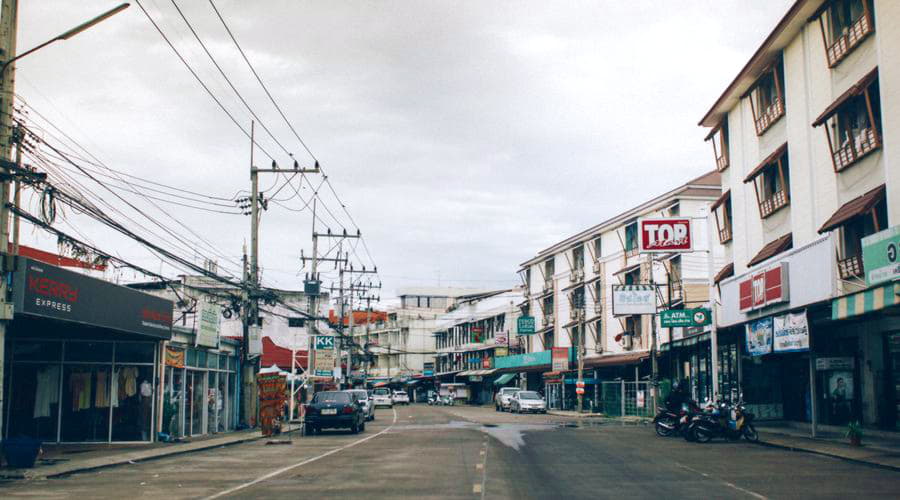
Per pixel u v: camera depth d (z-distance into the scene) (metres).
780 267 24.98
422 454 20.00
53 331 22.70
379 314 117.44
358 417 31.20
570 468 16.33
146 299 23.14
